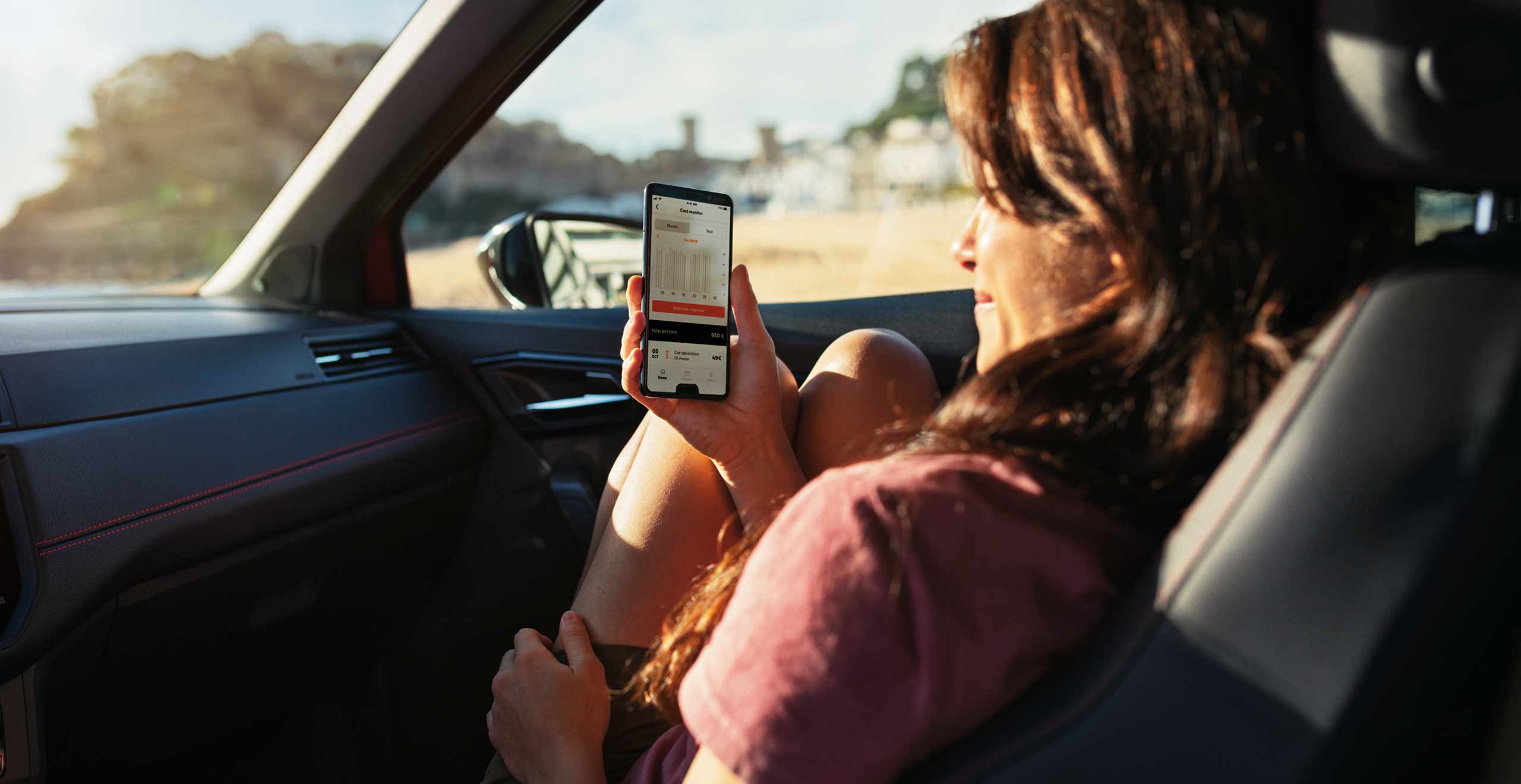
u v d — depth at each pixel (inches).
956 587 21.0
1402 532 18.8
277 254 69.7
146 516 46.3
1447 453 18.8
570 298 70.8
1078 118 22.4
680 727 34.3
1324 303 23.0
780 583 22.1
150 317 57.5
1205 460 22.4
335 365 61.4
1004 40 24.6
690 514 39.9
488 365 67.1
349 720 65.3
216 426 51.6
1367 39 20.3
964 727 21.7
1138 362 22.3
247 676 56.2
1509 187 20.3
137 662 47.9
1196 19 21.8
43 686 42.1
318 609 58.0
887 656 20.8
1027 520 21.6
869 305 65.6
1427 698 20.1
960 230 28.2
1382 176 21.1
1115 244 22.2
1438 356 19.4
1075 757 21.0
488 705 67.6
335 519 56.5
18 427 43.5
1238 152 21.4
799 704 21.0
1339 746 19.0
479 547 67.7
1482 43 19.4
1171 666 20.2
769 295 70.1
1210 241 21.7
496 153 1095.0
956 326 63.6
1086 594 21.8
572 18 59.2
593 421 66.3
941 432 23.9
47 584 42.0
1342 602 19.0
